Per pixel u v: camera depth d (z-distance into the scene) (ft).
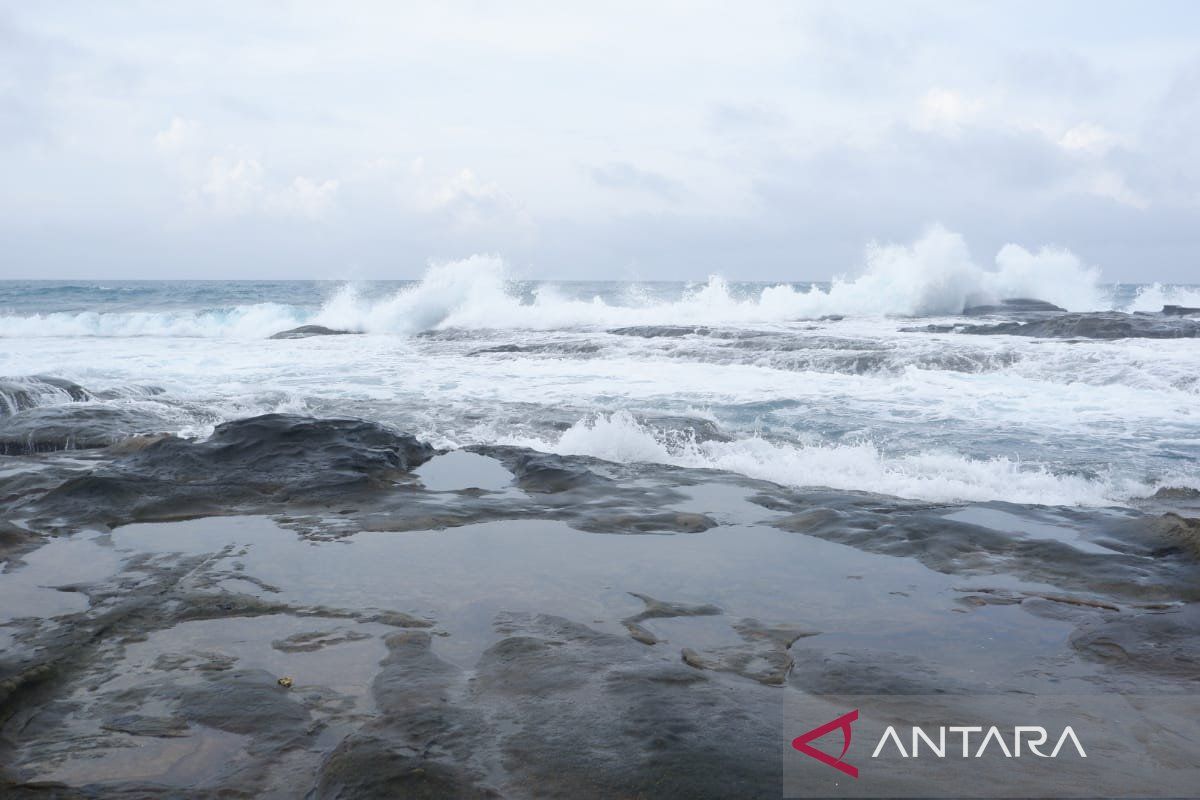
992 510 17.53
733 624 11.34
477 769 7.33
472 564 13.83
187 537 15.29
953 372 40.37
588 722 8.18
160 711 8.64
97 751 7.85
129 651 10.24
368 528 15.94
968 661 10.14
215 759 7.72
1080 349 43.98
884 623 11.44
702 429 27.14
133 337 74.08
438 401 33.45
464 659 10.03
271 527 15.99
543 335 63.67
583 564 13.89
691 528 16.12
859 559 14.32
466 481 20.29
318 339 66.90
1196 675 9.77
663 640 10.71
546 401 33.71
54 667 9.55
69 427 26.53
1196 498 19.75
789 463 22.27
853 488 20.27
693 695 8.87
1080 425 28.53
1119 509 18.10
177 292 153.48
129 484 18.12
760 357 45.70
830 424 28.89
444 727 8.07
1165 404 32.17
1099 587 12.99
